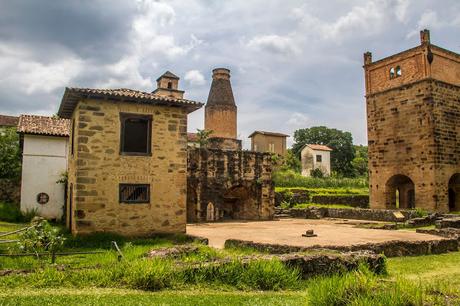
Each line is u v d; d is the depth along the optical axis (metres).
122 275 9.23
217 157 33.09
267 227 25.84
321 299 6.81
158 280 8.81
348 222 29.12
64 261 11.22
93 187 16.28
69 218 18.80
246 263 9.69
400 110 33.31
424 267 12.25
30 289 8.38
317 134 84.62
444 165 31.14
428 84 31.27
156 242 15.52
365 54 36.66
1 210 24.12
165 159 17.77
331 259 10.38
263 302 7.68
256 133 67.62
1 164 27.92
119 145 16.95
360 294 6.59
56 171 26.38
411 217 27.77
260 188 34.12
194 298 7.91
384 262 10.94
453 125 32.22
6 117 43.94
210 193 32.47
